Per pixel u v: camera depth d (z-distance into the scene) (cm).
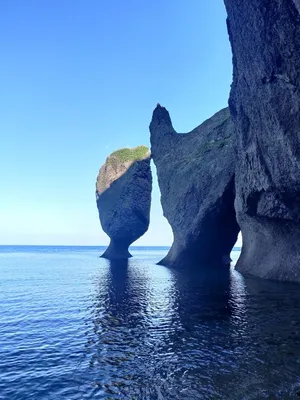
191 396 898
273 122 2506
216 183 4666
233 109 3684
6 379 1055
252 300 2220
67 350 1323
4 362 1202
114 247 9994
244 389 920
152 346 1330
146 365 1132
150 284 3366
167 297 2500
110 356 1238
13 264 7156
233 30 2933
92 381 1027
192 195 5138
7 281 3812
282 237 3216
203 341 1358
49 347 1366
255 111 2838
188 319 1756
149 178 9469
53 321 1816
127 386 983
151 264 6956
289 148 2378
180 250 5503
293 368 1040
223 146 4953
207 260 5488
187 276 4084
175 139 6519
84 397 926
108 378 1046
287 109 2303
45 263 7519
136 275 4341
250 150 3206
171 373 1054
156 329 1582
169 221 5909
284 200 2773
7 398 927
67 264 7112
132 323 1717
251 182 3272
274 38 2202
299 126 2230
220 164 4738
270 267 3422
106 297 2589
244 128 3341
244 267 4228
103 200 9881
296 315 1748
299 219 2755
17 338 1499
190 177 5303
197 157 5450
